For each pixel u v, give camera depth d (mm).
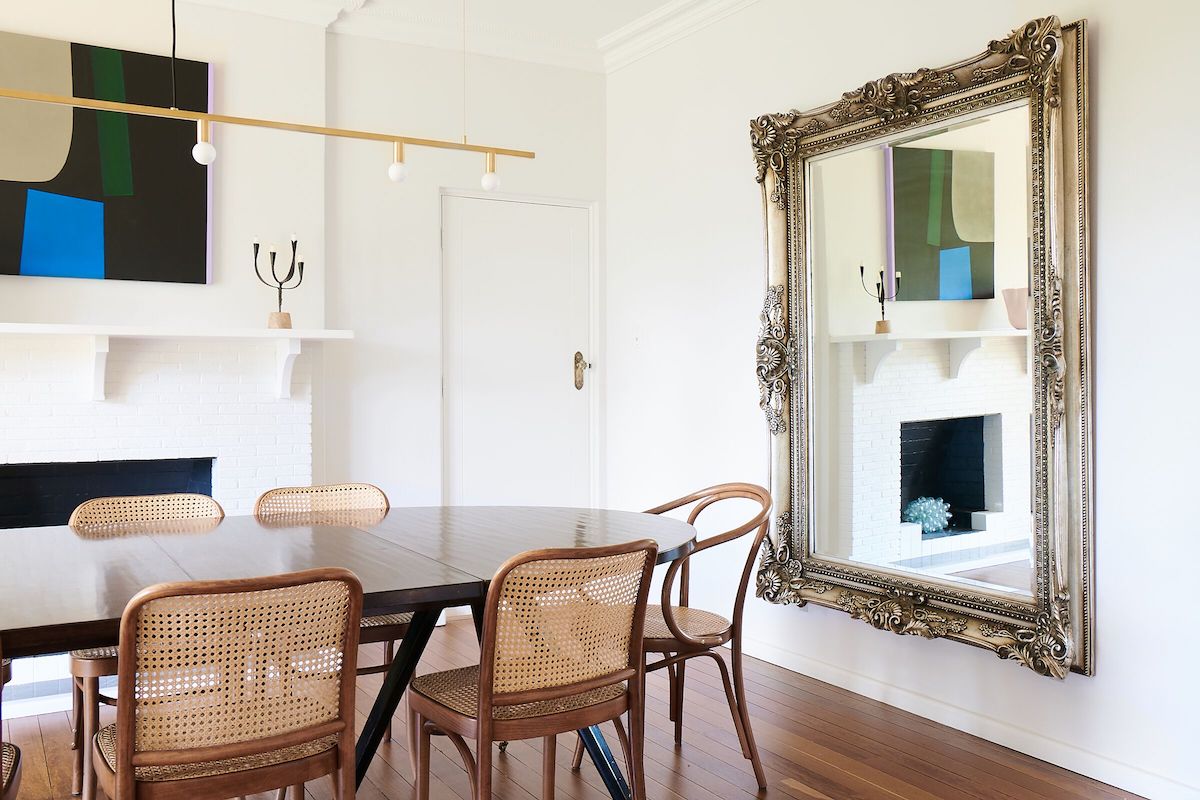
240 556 2473
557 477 5375
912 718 3607
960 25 3436
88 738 2586
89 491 4234
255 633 1864
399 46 4844
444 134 4965
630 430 5270
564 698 2311
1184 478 2812
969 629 3322
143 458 4145
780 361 4055
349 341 4742
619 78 5305
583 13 4805
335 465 4707
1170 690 2855
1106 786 2990
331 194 4688
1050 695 3197
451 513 3334
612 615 2295
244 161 4367
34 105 3932
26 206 3918
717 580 4652
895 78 3523
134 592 2041
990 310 3293
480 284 5141
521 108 5172
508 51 5109
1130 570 2953
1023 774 3084
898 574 3646
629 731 2389
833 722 3555
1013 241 3213
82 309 4051
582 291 5426
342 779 2002
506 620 2129
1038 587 3121
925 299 3518
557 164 5277
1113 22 2967
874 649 3846
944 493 3451
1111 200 2984
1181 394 2816
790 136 4008
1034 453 3129
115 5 4098
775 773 3078
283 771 1939
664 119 4949
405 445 4891
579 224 5410
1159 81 2854
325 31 4598
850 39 3875
